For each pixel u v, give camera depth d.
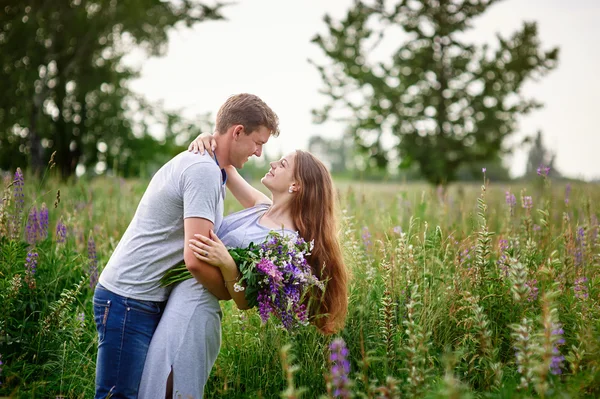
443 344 3.34
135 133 18.98
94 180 8.84
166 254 2.96
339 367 2.33
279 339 3.42
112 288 2.96
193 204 2.85
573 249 3.95
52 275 4.08
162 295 3.03
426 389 2.56
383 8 13.31
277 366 3.35
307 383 3.26
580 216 5.02
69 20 16.77
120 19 16.92
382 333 3.37
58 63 17.25
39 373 3.29
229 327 3.80
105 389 2.93
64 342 3.40
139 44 18.33
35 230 4.30
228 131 3.12
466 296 3.24
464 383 3.03
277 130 3.22
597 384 2.54
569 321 3.22
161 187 2.96
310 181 3.38
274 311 3.02
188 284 3.00
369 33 13.11
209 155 3.05
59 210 5.74
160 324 2.96
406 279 3.49
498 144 13.22
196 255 2.80
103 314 2.96
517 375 2.98
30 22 16.06
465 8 13.12
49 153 17.77
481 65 13.24
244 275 2.85
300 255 3.02
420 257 3.68
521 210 5.13
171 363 2.90
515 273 2.79
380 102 13.17
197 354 2.95
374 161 13.65
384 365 3.03
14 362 3.21
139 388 2.95
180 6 17.33
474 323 3.15
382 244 3.76
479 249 3.48
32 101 16.53
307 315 3.16
